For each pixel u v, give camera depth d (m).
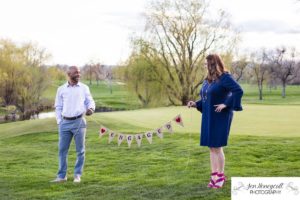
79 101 7.74
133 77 47.69
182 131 14.34
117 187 7.18
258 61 81.31
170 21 46.75
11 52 56.41
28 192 7.14
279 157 9.36
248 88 97.94
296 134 12.80
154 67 47.34
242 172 7.73
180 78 47.25
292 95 86.62
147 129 15.48
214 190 6.56
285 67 82.44
